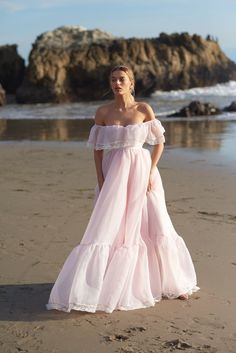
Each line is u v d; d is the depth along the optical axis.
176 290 4.71
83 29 46.66
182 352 3.82
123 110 4.71
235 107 25.81
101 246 4.47
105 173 4.73
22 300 4.72
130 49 43.31
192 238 6.46
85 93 41.53
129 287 4.53
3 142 16.72
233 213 7.61
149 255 4.70
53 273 5.32
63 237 6.49
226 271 5.39
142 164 4.64
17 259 5.70
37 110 31.88
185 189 9.27
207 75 46.03
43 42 43.50
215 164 11.67
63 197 8.72
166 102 33.53
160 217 4.70
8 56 45.72
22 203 8.30
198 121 21.80
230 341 3.98
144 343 3.95
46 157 13.22
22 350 3.86
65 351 3.85
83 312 4.45
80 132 19.19
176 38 46.22
